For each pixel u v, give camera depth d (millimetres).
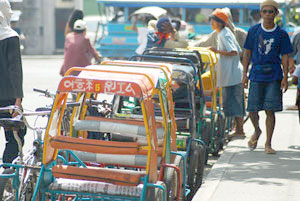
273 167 19625
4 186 13438
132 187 13289
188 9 54625
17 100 17312
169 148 14617
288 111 33625
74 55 30422
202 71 23734
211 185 17266
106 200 14180
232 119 28422
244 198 15953
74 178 13430
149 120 13242
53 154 13906
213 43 25984
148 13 44094
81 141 13461
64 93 13672
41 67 70750
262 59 21594
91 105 17156
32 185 14211
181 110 20641
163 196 13461
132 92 12906
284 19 54781
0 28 17391
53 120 13594
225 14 24938
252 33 21812
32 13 108688
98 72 13805
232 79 25031
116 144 13391
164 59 20719
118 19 57188
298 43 30000
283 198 15953
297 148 22953
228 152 22047
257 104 21875
